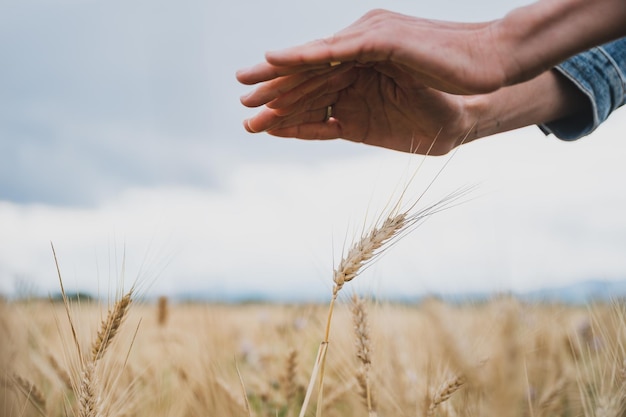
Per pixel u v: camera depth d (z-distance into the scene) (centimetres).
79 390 69
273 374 110
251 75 66
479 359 58
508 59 59
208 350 107
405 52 59
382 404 80
